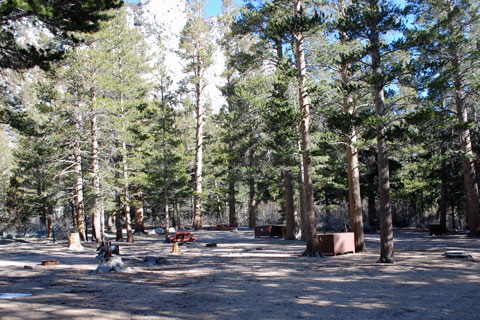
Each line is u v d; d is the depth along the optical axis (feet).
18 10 36.86
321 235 63.72
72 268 51.16
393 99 67.10
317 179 112.06
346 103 68.18
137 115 113.29
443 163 105.91
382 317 22.97
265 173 115.14
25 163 140.05
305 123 62.54
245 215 227.40
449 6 85.92
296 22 57.82
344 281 37.11
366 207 163.02
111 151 100.07
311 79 64.95
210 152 184.96
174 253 71.41
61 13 36.78
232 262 56.13
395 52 54.95
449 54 81.15
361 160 131.44
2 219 157.07
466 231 113.39
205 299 29.30
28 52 42.09
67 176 108.37
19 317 22.41
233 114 110.73
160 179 127.85
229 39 80.74
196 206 146.92
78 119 93.15
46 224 157.79
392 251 49.98
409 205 153.79
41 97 96.99
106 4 39.14
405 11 51.47
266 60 73.00
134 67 123.44
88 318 22.58
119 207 101.19
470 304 25.94
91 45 101.24
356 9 52.90
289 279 39.29
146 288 34.65
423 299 27.94
